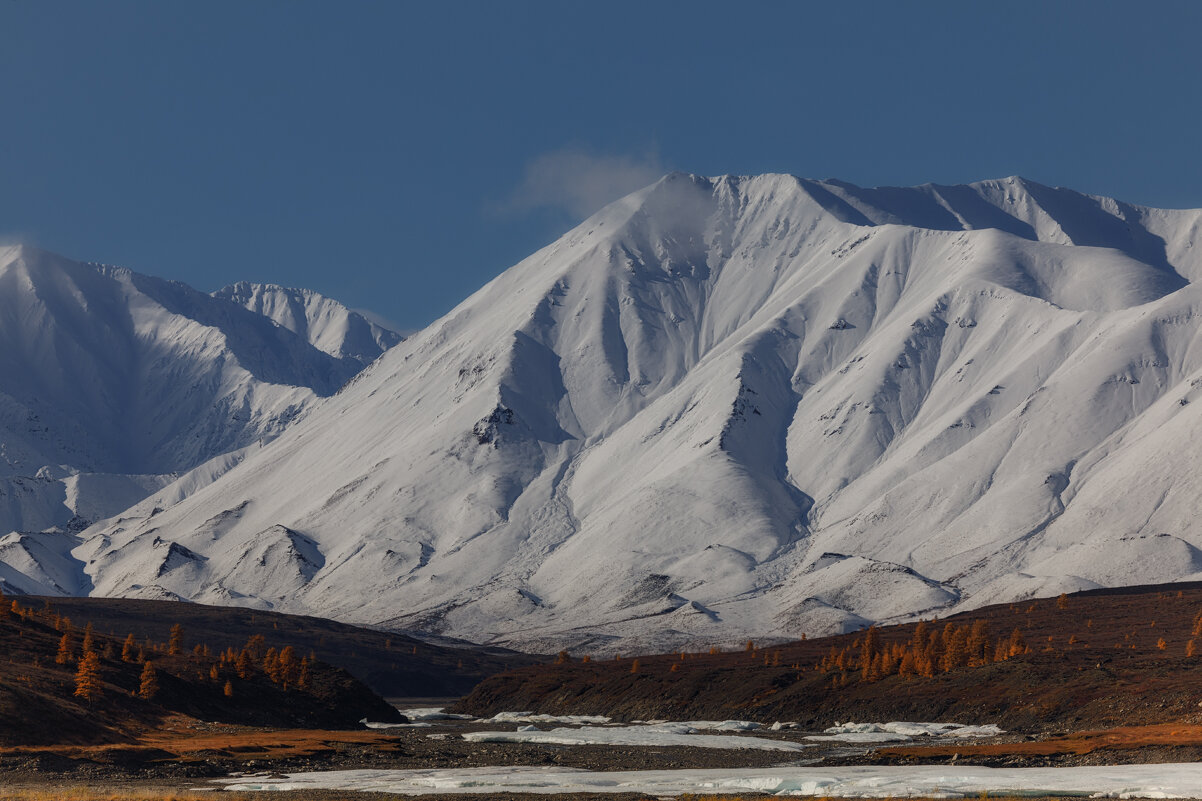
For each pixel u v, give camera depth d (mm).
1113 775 186250
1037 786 178500
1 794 173125
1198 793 166125
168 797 172375
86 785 193000
